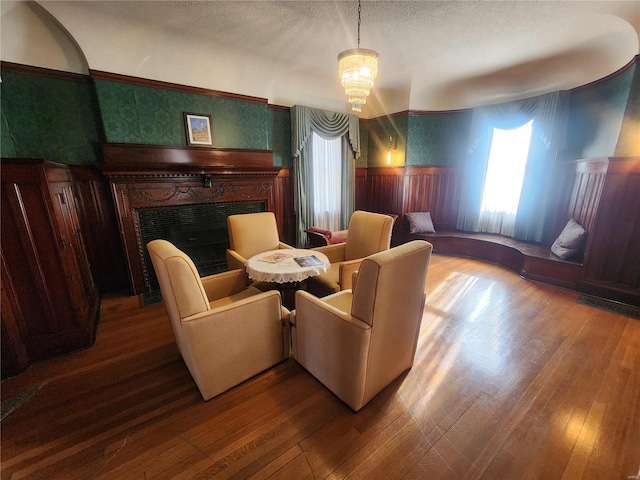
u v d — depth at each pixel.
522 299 2.94
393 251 1.43
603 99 3.12
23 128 2.64
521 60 3.51
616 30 2.69
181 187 3.26
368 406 1.62
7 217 1.83
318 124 4.46
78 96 2.82
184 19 2.64
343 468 1.28
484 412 1.58
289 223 4.73
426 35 2.90
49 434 1.46
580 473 1.25
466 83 4.32
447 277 3.58
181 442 1.41
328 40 3.04
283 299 2.92
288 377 1.85
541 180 3.80
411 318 1.68
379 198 5.39
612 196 2.75
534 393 1.70
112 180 2.84
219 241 3.70
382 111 5.04
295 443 1.40
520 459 1.32
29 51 2.55
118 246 3.22
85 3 2.37
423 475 1.25
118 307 2.84
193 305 1.53
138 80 2.94
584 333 2.31
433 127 4.84
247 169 3.63
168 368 1.96
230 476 1.25
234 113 3.62
